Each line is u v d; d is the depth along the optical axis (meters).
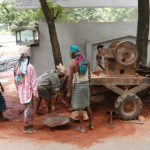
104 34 7.94
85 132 4.88
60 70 6.04
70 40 7.90
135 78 5.46
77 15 11.53
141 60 6.49
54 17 7.07
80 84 4.80
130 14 10.98
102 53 5.62
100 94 6.11
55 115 5.67
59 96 6.18
